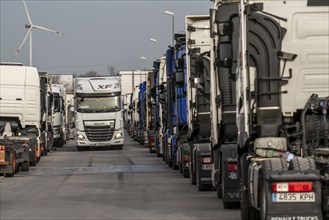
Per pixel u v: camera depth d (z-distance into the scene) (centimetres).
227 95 2548
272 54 1927
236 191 2388
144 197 2870
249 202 1961
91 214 2334
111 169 4775
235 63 2169
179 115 4050
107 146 8175
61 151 7962
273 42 1930
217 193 2797
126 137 13950
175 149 4553
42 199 2855
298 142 1908
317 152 1822
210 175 3073
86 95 7819
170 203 2636
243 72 1950
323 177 1673
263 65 1928
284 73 1931
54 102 8781
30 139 5078
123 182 3662
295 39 1934
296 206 1656
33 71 5144
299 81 1930
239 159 2166
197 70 3228
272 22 1934
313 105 1894
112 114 7838
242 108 2019
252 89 1938
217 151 2650
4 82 5069
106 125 7844
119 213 2350
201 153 3086
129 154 7038
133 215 2291
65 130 10838
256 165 1833
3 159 4156
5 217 2294
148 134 7688
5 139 4638
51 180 3900
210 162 3080
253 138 1936
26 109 5116
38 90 5184
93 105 7844
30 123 5166
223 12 2389
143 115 9262
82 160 6006
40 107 5569
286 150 1884
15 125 5122
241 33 1964
